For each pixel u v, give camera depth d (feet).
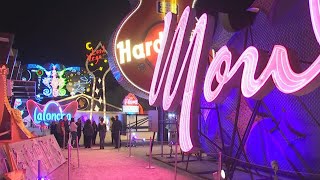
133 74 58.23
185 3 60.49
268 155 36.01
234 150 40.96
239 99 33.91
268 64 23.03
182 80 33.60
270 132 35.42
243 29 37.68
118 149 70.08
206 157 53.93
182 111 32.04
